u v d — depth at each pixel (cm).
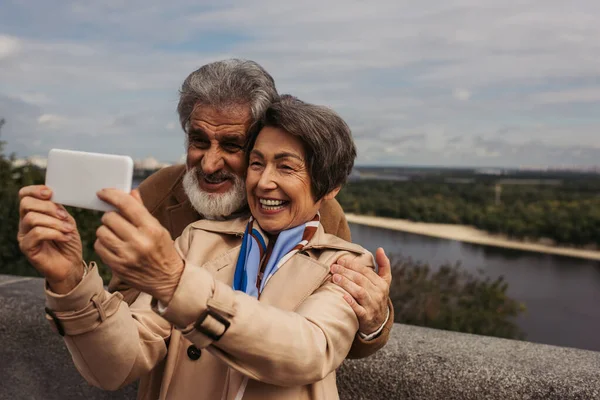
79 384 226
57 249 104
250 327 100
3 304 233
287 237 135
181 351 130
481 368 175
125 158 96
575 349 194
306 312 117
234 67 157
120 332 114
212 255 140
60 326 109
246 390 118
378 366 184
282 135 133
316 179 135
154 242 92
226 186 159
